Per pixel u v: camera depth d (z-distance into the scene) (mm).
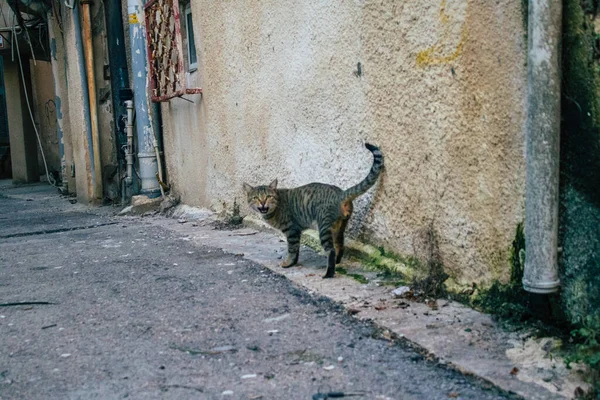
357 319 4059
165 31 9086
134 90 10484
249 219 7820
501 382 3016
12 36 15805
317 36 5859
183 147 9695
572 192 3377
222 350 3688
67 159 14859
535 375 3074
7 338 4145
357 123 5391
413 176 4680
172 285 5246
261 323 4133
